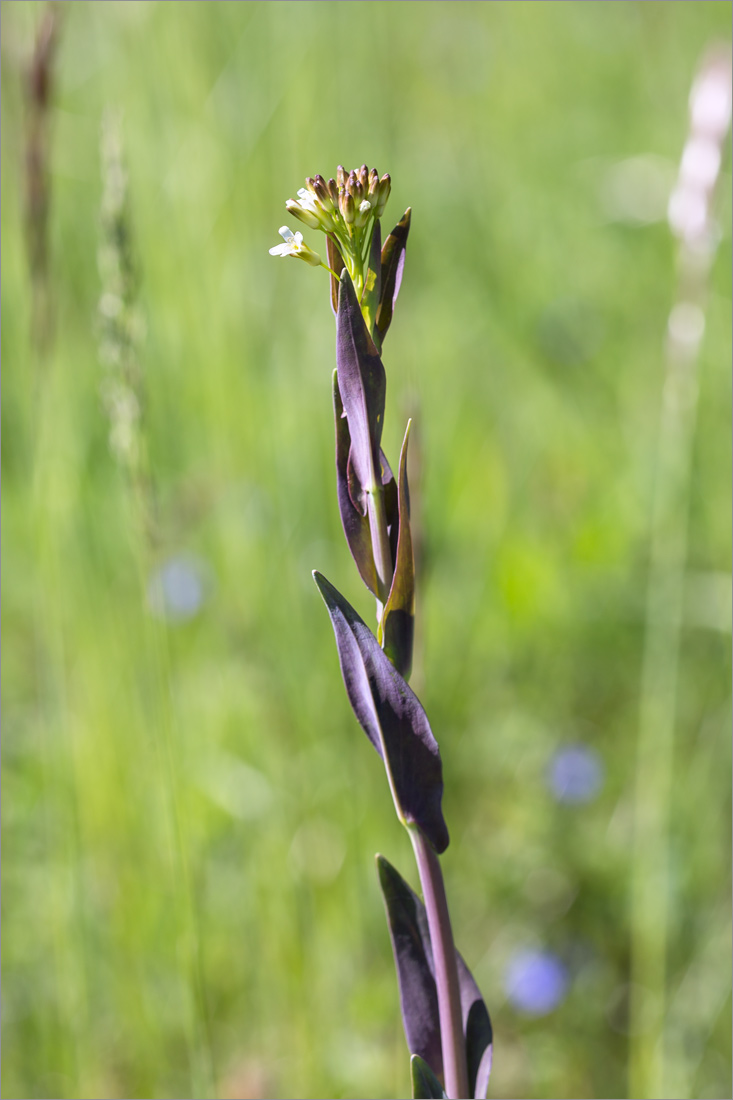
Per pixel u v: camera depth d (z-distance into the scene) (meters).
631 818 1.30
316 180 0.63
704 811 1.23
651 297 1.99
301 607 1.36
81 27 1.71
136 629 1.32
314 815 1.19
